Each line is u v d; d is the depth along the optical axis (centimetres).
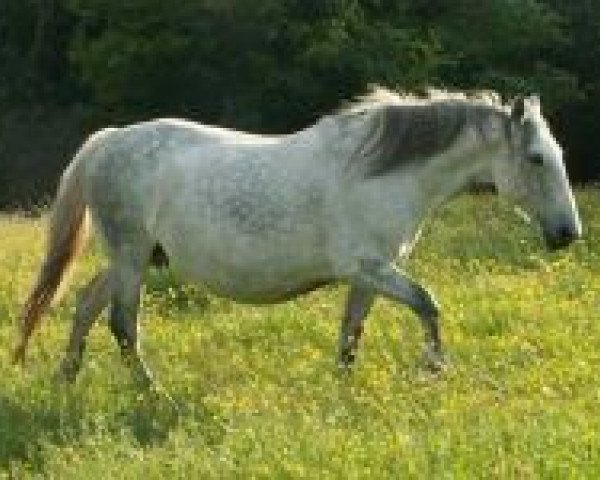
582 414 1180
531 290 1895
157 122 1464
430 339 1345
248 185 1370
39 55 6034
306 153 1363
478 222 2727
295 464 1058
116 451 1166
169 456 1141
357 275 1346
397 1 5634
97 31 5912
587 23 5712
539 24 5584
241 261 1378
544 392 1289
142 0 5438
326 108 5462
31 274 2162
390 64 5350
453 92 1398
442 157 1338
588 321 1675
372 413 1248
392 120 1333
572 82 5422
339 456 1075
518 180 1330
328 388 1344
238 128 5522
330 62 5253
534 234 2483
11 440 1255
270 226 1359
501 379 1378
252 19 5381
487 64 5644
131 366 1458
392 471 1041
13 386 1423
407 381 1352
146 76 5566
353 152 1340
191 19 5438
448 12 5653
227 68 5519
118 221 1448
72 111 5925
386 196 1335
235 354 1577
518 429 1135
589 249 2403
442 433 1132
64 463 1145
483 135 1333
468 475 1008
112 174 1442
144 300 1923
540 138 1320
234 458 1105
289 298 1411
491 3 5619
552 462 1016
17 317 1792
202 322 1791
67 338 1700
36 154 5862
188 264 1419
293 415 1252
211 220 1380
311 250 1358
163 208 1416
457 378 1347
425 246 2427
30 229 2795
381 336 1594
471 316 1719
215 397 1344
